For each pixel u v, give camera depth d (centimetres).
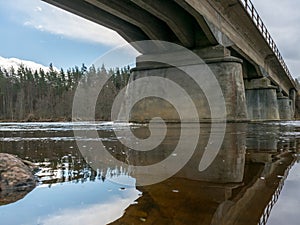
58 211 199
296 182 274
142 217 184
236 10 1869
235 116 1728
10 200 228
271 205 202
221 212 190
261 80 3172
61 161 438
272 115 3133
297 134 955
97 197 234
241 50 2197
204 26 1603
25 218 185
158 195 239
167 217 182
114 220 180
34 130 1508
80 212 196
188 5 1360
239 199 220
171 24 1658
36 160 450
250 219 174
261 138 798
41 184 285
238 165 381
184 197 231
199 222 173
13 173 290
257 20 2311
